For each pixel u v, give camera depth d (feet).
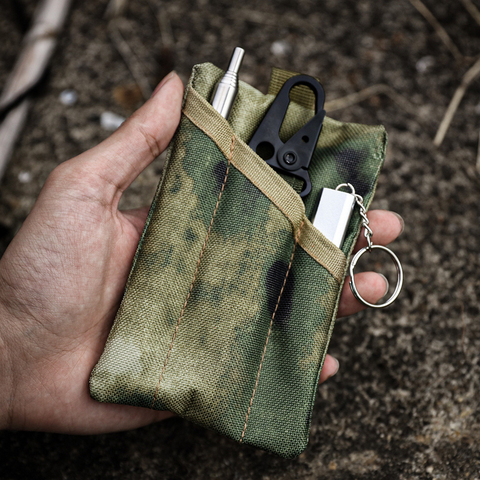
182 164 1.23
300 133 1.28
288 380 1.23
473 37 1.80
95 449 1.44
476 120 1.72
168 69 1.76
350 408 1.48
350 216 1.25
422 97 1.74
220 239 1.23
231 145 1.23
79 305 1.29
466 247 1.59
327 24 1.81
